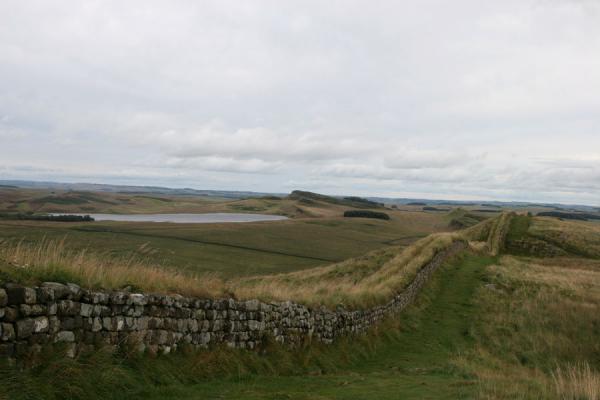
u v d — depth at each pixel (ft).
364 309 66.44
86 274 30.89
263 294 48.78
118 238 246.27
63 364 25.55
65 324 26.99
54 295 26.30
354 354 56.85
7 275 25.38
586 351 77.51
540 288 116.78
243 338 42.11
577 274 146.82
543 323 88.07
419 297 100.42
